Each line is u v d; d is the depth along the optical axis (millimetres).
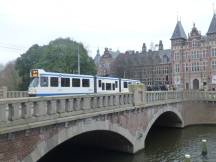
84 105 17703
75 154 23891
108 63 104125
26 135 13281
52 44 60281
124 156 23812
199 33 79438
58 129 15422
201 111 42438
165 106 32594
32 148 13680
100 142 24906
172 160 23125
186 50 81250
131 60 99125
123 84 41375
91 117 18312
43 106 14422
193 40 79938
